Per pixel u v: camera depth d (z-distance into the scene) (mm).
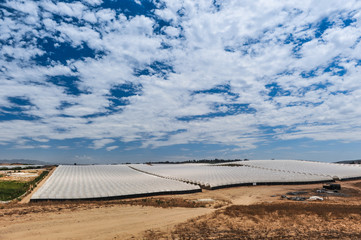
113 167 133250
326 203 46406
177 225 25828
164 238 21297
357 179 102000
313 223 27078
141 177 88875
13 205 38594
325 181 89500
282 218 29000
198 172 105312
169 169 125750
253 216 29766
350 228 25219
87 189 59656
